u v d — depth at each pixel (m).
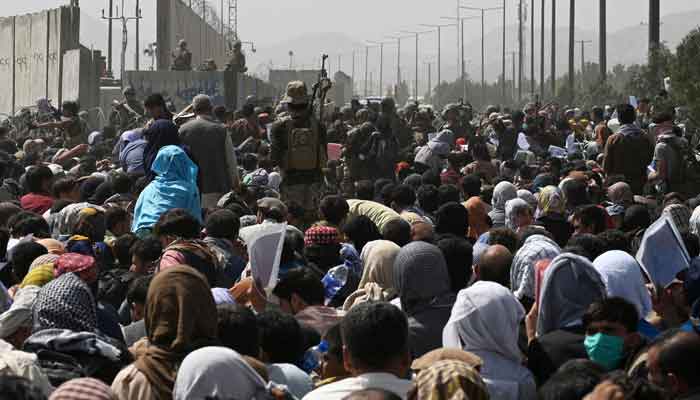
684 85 25.27
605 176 18.44
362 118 23.45
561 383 5.88
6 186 17.38
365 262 9.89
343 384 6.27
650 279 9.46
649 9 41.09
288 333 7.56
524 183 18.97
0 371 6.37
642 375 6.51
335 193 16.27
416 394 5.57
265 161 18.67
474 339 7.20
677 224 12.42
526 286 8.92
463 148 26.31
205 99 16.19
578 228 11.63
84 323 7.19
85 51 41.78
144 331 8.66
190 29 70.25
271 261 9.44
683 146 18.91
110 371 6.98
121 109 29.17
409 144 26.88
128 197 14.94
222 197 15.58
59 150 23.30
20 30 48.31
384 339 6.25
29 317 7.98
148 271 10.30
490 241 11.07
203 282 6.62
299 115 15.49
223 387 5.81
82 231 12.20
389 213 13.18
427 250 8.26
